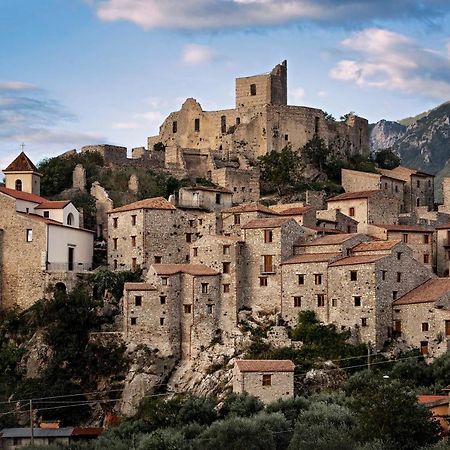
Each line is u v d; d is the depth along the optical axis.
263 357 169.00
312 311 176.38
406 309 169.62
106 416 170.88
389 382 139.75
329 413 135.88
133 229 196.38
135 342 177.62
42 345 180.12
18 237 194.38
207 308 180.38
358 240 183.38
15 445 153.62
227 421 136.75
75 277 191.25
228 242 183.88
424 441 123.75
